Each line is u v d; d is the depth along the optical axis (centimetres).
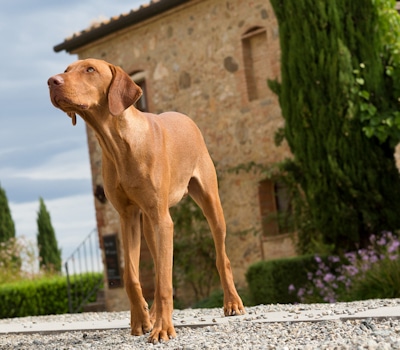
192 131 629
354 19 1188
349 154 1155
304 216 1267
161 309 545
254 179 1360
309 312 651
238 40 1387
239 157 1393
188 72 1479
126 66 1602
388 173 1175
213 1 1423
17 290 1655
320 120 1165
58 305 1722
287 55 1200
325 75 1163
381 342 446
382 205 1162
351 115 1152
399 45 1216
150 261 1507
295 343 475
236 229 1395
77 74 530
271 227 1350
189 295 1454
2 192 2602
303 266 1162
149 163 554
